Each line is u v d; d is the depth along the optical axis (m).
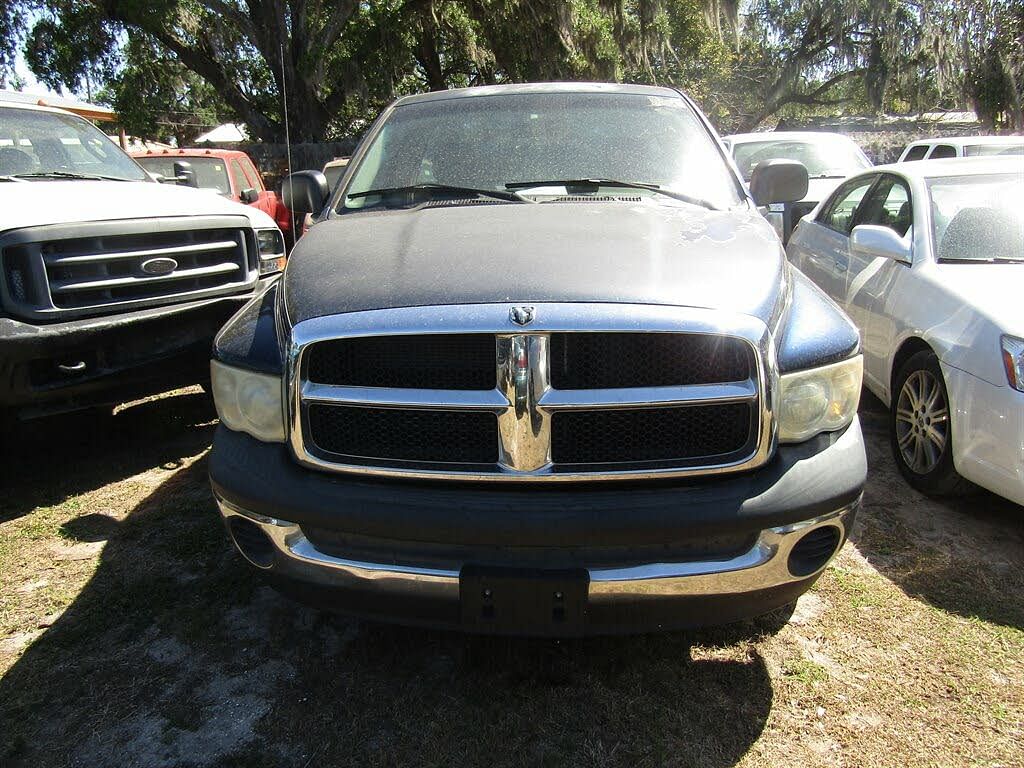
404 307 2.06
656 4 24.55
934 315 3.64
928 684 2.42
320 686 2.44
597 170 3.10
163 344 4.00
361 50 22.88
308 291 2.26
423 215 2.81
